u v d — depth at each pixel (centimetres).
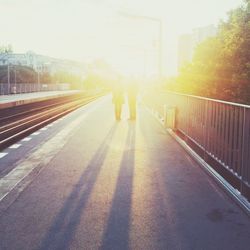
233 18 1733
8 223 464
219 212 509
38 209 516
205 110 892
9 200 557
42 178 696
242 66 1602
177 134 1339
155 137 1277
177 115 1381
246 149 571
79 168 784
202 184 659
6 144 1169
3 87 6575
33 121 2019
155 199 567
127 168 787
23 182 665
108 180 683
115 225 458
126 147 1063
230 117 680
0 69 10212
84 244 402
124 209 519
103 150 1011
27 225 457
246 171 567
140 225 459
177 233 434
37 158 896
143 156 927
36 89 8838
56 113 2656
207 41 1784
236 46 1627
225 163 709
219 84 1681
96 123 1764
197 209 521
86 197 574
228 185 624
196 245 402
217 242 410
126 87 1945
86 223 464
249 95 1563
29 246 397
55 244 402
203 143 904
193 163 845
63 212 504
